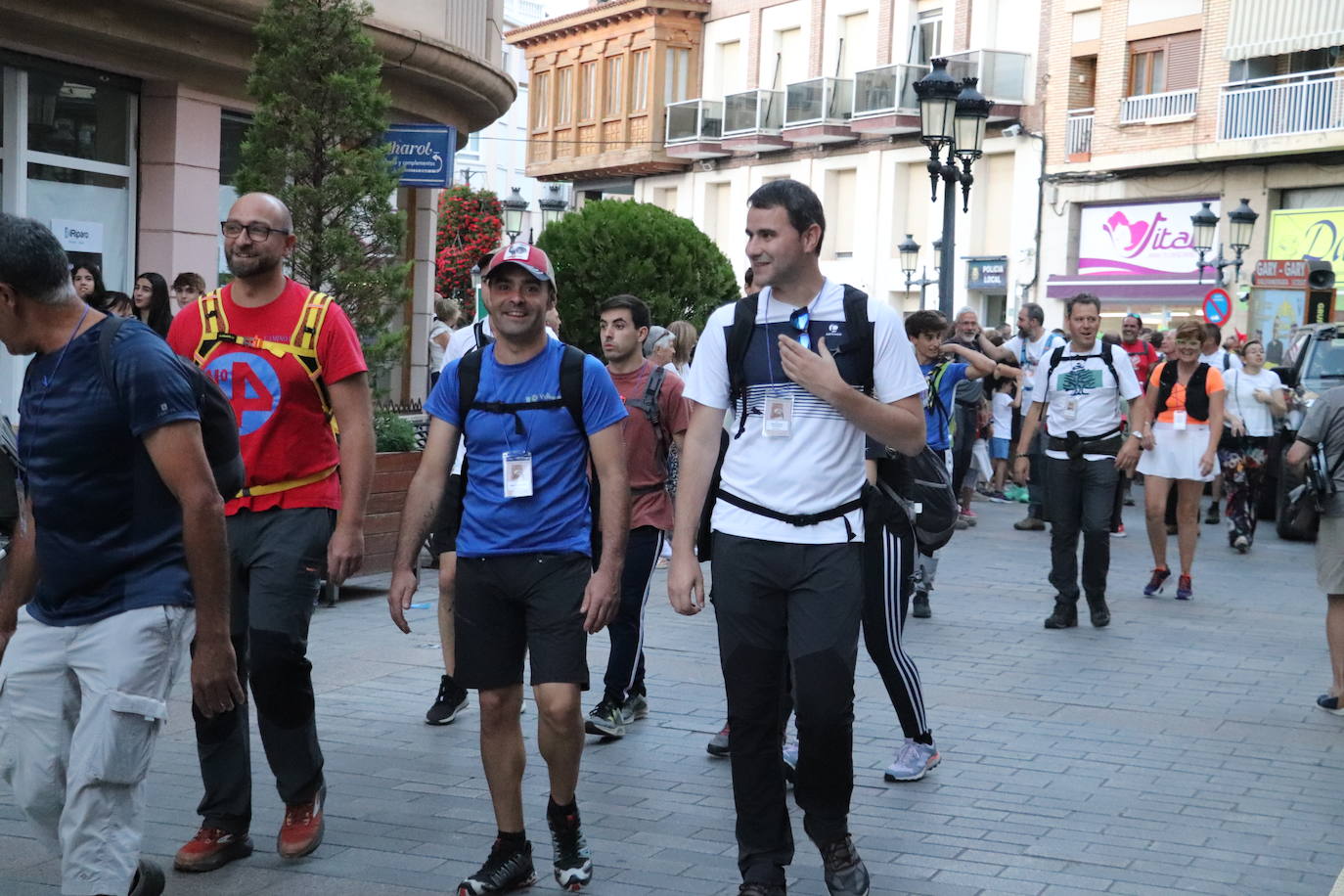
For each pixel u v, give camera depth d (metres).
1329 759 6.80
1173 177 32.84
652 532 6.92
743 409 4.64
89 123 12.38
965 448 15.39
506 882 4.71
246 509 4.93
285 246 4.94
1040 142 35.38
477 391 4.78
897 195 39.31
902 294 39.16
